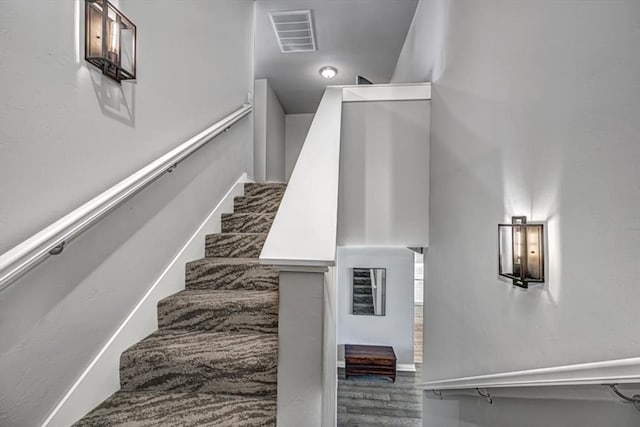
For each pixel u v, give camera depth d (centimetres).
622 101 77
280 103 571
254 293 186
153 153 170
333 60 428
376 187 268
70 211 116
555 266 104
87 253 126
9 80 95
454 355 201
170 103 186
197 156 220
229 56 274
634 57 74
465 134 186
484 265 159
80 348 123
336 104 241
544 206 110
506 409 136
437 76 247
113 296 140
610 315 81
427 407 272
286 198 130
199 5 221
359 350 478
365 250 511
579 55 92
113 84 139
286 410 102
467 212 182
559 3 101
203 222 228
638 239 73
